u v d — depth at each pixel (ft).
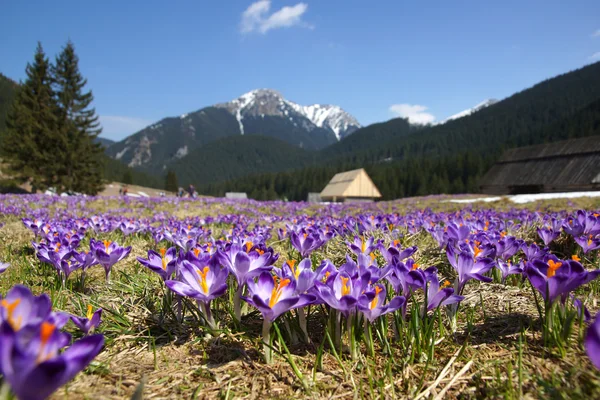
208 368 1.22
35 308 0.87
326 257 2.55
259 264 1.42
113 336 1.41
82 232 3.55
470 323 1.46
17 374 0.61
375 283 1.37
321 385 1.14
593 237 2.29
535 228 3.12
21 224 4.58
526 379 1.12
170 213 8.23
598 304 1.65
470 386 1.13
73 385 1.07
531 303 1.72
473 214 5.10
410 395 1.10
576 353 1.21
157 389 1.10
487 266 1.47
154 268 1.42
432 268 1.40
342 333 1.32
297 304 1.10
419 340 1.31
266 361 1.25
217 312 1.48
